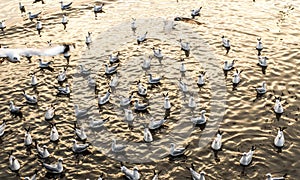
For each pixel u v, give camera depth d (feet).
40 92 127.44
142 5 178.29
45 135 109.81
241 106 115.75
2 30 164.96
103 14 173.06
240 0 176.14
